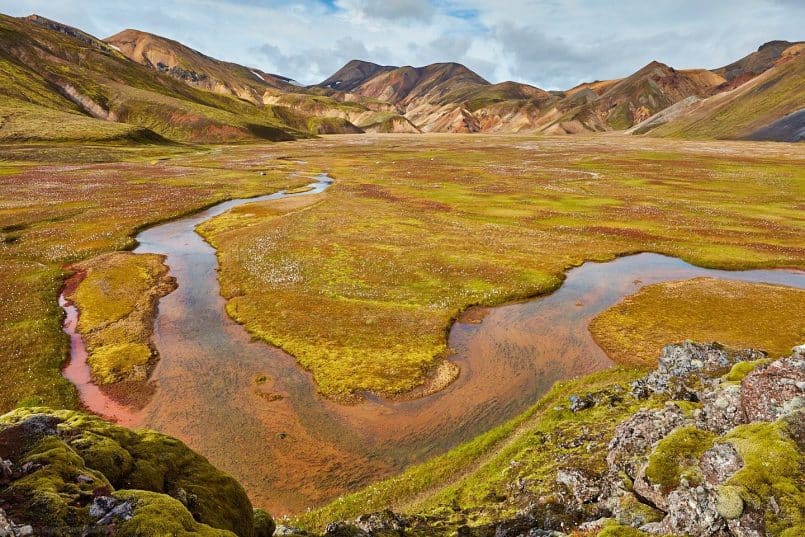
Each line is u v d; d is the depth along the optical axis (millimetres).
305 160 166875
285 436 27375
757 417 15016
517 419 27516
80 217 74688
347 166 149500
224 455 25906
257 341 38125
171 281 50375
